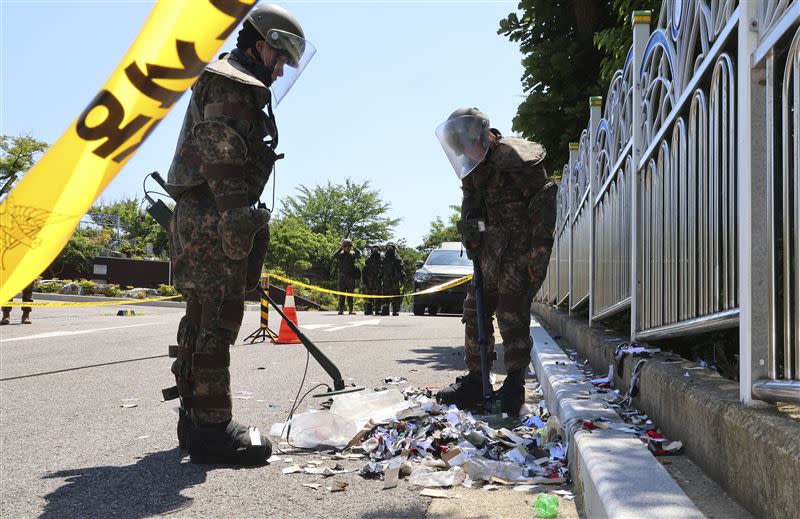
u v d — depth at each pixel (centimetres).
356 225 5103
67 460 338
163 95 151
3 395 511
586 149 701
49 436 387
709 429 243
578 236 756
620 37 836
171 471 320
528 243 428
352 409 418
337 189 5109
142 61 148
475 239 432
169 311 1808
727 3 277
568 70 1143
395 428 374
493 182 434
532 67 1161
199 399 327
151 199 340
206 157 308
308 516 260
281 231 4419
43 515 261
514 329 427
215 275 320
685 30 346
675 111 349
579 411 335
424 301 1720
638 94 438
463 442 340
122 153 151
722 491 226
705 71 303
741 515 203
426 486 296
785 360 214
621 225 491
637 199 430
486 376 429
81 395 512
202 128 308
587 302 710
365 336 1027
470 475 303
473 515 258
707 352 391
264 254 351
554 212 426
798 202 207
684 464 257
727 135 277
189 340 327
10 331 1052
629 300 448
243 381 577
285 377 599
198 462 332
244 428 337
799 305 207
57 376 602
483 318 432
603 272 569
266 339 984
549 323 946
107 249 3938
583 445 268
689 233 327
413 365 679
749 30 235
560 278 927
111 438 383
